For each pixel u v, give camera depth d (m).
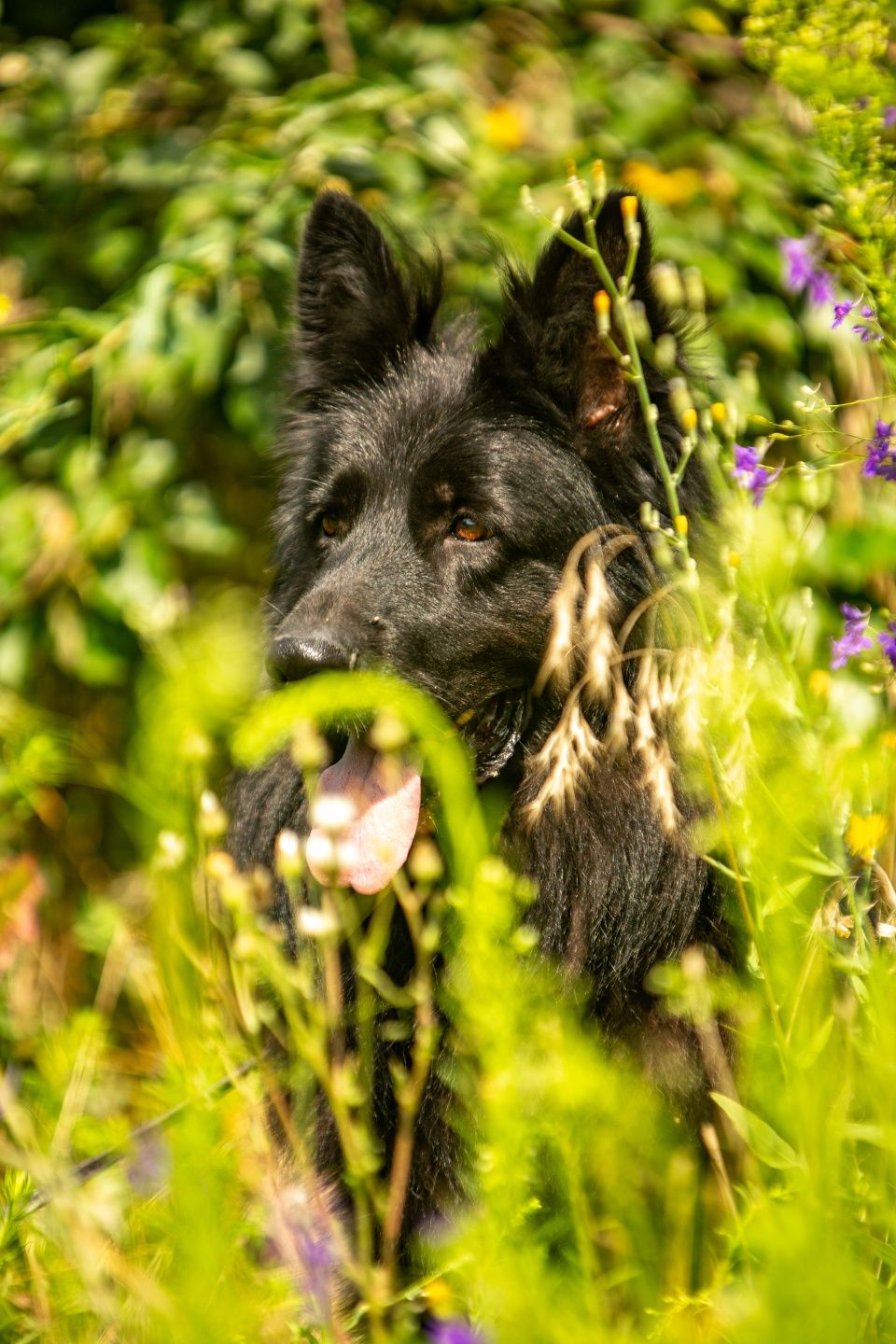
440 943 5.73
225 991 5.78
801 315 8.98
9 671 9.08
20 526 9.09
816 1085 4.34
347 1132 4.21
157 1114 6.20
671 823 5.12
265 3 9.58
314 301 7.12
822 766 4.94
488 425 6.21
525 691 6.14
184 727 6.83
